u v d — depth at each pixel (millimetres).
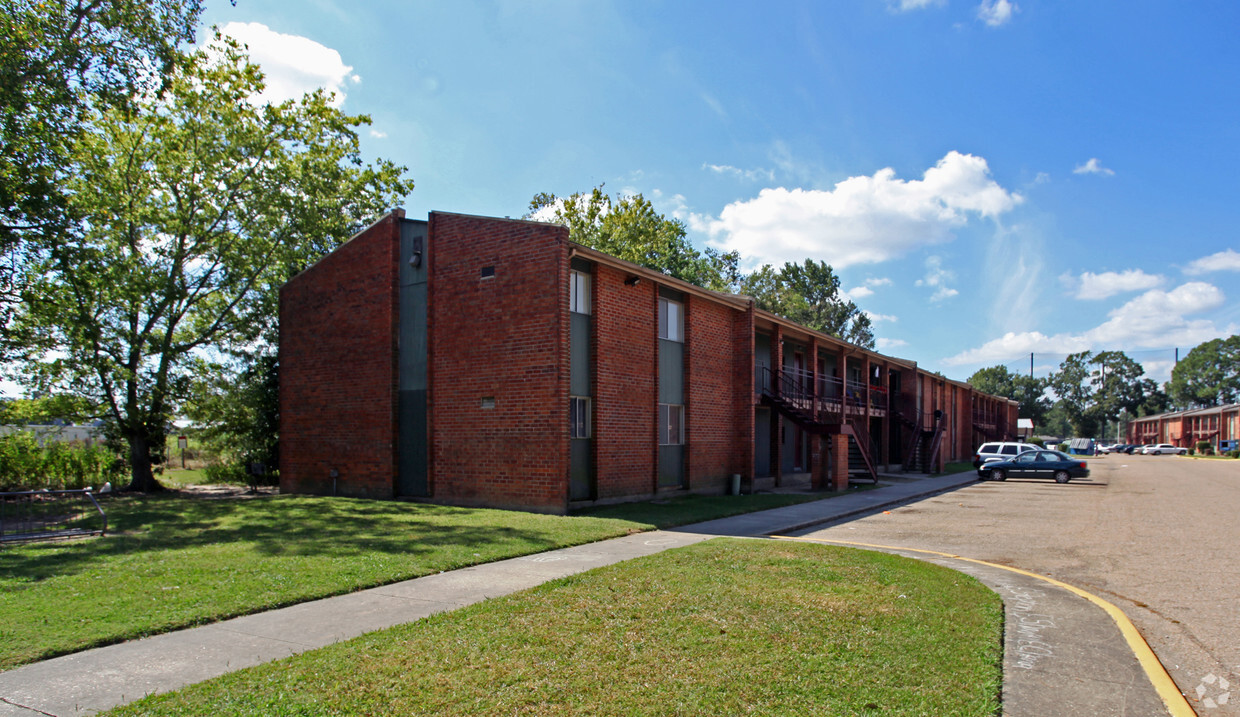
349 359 19406
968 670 5305
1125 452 100438
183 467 36219
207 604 7172
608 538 12125
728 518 15484
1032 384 132000
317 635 6277
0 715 4527
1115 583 9297
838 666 5344
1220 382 124938
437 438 17500
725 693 4801
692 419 20469
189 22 18922
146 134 23156
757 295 72438
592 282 17297
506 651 5668
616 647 5777
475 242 17203
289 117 24141
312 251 26297
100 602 7227
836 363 33000
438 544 10906
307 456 20219
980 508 19156
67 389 23266
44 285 20344
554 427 15523
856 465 32312
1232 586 9117
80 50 17781
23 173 17672
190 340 25312
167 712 4484
